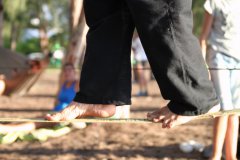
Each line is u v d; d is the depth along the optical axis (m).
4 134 3.36
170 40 2.85
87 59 3.17
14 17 26.06
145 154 6.69
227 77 4.94
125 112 3.32
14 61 7.09
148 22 2.86
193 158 6.46
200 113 3.01
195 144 6.85
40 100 13.89
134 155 6.63
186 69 2.90
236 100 4.98
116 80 3.13
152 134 7.99
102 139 7.68
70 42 9.91
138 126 8.73
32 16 32.12
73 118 3.19
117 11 3.15
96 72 3.13
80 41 9.83
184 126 8.72
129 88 3.18
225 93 4.89
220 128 5.16
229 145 5.24
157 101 13.27
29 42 47.09
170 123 3.07
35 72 6.62
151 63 2.96
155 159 6.40
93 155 6.66
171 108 3.07
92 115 3.23
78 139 7.67
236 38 4.98
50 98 14.61
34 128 3.49
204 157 6.43
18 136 3.39
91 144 7.32
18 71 6.48
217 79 4.93
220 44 5.01
